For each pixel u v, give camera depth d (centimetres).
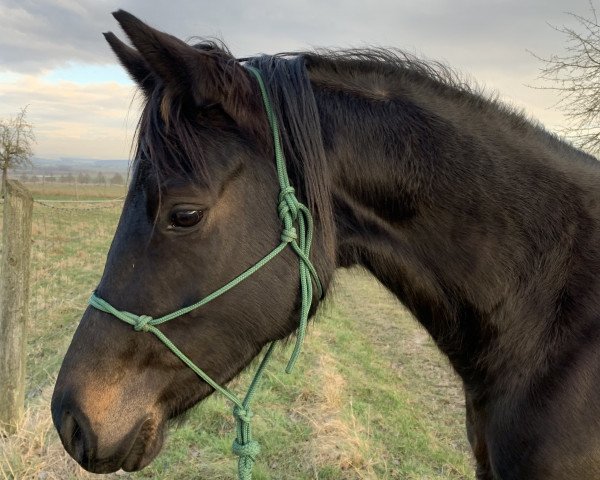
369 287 1232
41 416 397
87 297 795
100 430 142
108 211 1862
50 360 543
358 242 169
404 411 516
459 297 170
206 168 142
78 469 348
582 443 145
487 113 178
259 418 445
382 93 173
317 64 173
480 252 165
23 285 394
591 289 156
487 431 168
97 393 143
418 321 186
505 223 165
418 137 167
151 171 144
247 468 165
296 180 154
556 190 168
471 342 173
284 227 152
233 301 149
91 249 1263
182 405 158
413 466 404
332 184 164
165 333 146
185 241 143
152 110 147
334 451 396
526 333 161
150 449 152
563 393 149
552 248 163
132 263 145
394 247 170
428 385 629
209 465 375
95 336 146
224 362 155
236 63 152
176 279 144
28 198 396
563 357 152
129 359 146
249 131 149
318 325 796
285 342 179
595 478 146
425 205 166
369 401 527
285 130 152
